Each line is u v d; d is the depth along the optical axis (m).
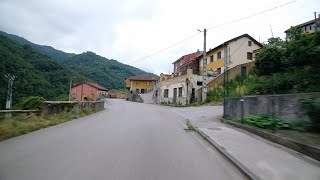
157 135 10.02
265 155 7.02
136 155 6.80
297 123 9.27
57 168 5.54
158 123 13.82
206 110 20.83
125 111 22.77
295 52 13.94
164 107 29.69
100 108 24.67
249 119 11.41
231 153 7.20
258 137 9.59
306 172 5.64
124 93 86.19
